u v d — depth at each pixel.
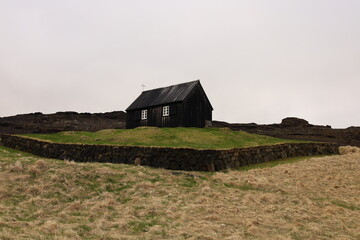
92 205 12.21
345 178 18.61
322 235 9.91
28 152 26.83
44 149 25.05
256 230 10.09
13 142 30.03
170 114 35.19
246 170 20.08
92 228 9.80
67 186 13.79
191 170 19.27
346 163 22.62
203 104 37.66
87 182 14.50
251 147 23.33
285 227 10.52
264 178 17.52
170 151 20.05
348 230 10.45
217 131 32.28
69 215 10.96
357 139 59.62
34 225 9.61
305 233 10.00
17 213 10.55
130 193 13.88
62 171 15.22
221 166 19.81
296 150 28.48
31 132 68.31
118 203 12.69
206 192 14.43
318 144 31.52
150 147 20.66
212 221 10.91
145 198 13.26
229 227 10.37
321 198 14.57
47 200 12.16
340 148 30.23
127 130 32.12
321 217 11.84
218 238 9.31
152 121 37.06
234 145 24.45
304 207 12.93
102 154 22.05
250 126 72.56
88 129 71.81
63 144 23.89
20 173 14.59
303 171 20.20
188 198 13.51
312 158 25.39
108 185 14.49
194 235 9.41
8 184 13.19
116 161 21.33
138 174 16.56
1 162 15.88
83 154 22.78
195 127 35.34
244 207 12.55
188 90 35.56
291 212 12.23
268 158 24.69
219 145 23.86
